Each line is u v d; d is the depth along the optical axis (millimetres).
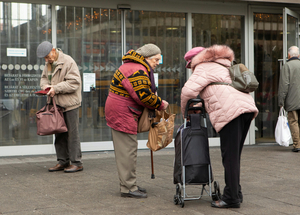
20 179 5062
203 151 3781
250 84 3646
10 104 7164
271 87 9117
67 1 7410
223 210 3660
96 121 7664
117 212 3594
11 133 7160
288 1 8062
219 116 3688
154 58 4246
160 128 4051
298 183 4777
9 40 7156
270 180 4957
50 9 7348
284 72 7551
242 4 8406
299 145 7461
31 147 7211
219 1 8266
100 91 7695
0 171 5637
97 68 7672
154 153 7406
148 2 7855
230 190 3672
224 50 3809
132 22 7844
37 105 7297
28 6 7238
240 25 8500
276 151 7586
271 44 9008
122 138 4160
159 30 8008
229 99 3668
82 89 7578
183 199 3744
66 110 5520
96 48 7664
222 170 5617
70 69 5527
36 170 5711
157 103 4031
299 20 8844
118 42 7781
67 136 5609
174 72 8125
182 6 8062
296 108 7422
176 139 3928
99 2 7590
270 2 8406
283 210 3648
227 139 3697
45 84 5680
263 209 3684
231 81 3771
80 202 3945
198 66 3857
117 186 4664
